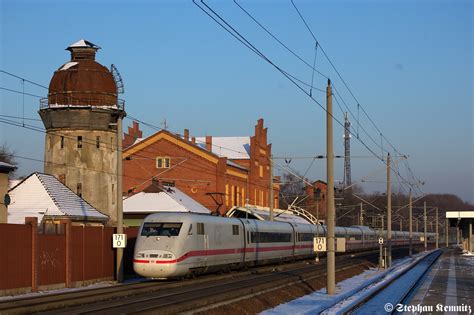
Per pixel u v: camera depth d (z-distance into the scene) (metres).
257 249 44.78
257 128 89.00
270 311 24.02
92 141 56.25
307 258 62.31
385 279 41.53
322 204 114.00
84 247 32.56
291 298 29.08
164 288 29.48
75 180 56.06
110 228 35.28
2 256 26.73
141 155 75.00
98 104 56.16
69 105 55.69
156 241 32.59
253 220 45.41
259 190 90.06
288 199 130.25
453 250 108.88
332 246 31.41
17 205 46.34
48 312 20.81
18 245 27.75
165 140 74.62
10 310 20.42
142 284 31.69
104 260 34.47
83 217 47.50
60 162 56.25
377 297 29.33
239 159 86.12
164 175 74.56
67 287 30.81
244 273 40.25
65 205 47.41
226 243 38.75
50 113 56.19
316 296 30.55
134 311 20.09
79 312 20.41
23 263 27.97
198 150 74.06
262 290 27.69
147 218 33.91
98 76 56.66
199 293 26.83
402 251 95.69
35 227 28.78
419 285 36.28
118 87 58.25
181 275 33.16
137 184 74.81
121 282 33.72
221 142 90.44
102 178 56.53
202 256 35.03
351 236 76.88
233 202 78.31
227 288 29.23
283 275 38.69
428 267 54.97
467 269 52.09
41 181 48.12
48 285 29.55
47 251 29.64
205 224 35.75
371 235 88.06
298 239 56.06
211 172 73.81
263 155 92.25
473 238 89.88
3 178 42.25
